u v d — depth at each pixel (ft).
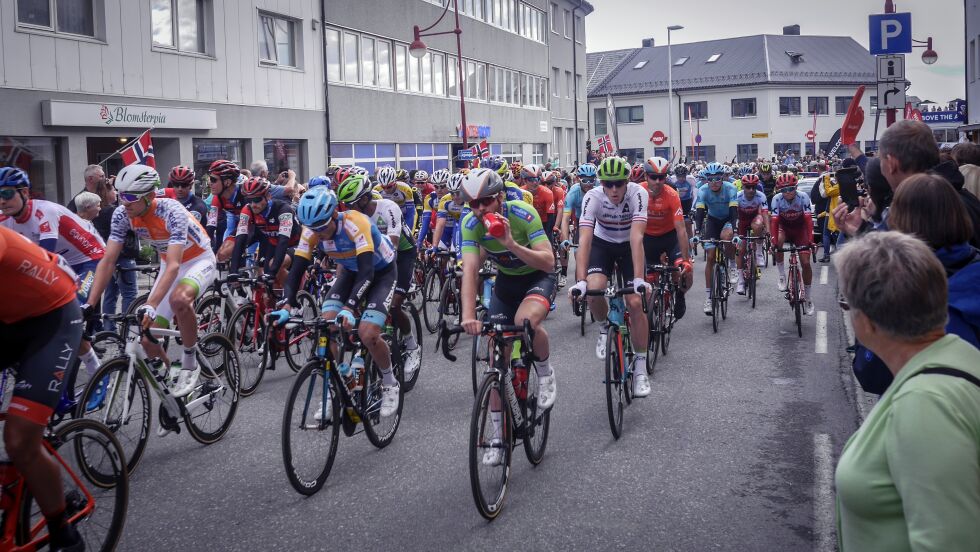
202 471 15.19
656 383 21.47
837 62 204.54
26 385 10.14
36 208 17.66
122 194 15.67
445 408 19.39
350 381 15.34
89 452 11.19
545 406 15.19
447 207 29.76
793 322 30.35
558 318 32.14
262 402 20.20
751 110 199.72
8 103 42.14
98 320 15.17
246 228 22.44
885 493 5.13
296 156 67.26
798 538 11.71
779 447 15.92
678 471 14.66
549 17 126.72
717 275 29.27
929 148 10.13
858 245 5.67
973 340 7.59
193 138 55.21
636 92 207.82
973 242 10.31
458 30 74.90
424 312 28.55
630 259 21.11
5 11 41.81
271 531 12.39
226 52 57.62
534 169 37.45
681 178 38.93
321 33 68.64
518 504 13.29
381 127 78.54
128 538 12.20
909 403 4.97
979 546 4.68
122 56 48.78
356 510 13.16
